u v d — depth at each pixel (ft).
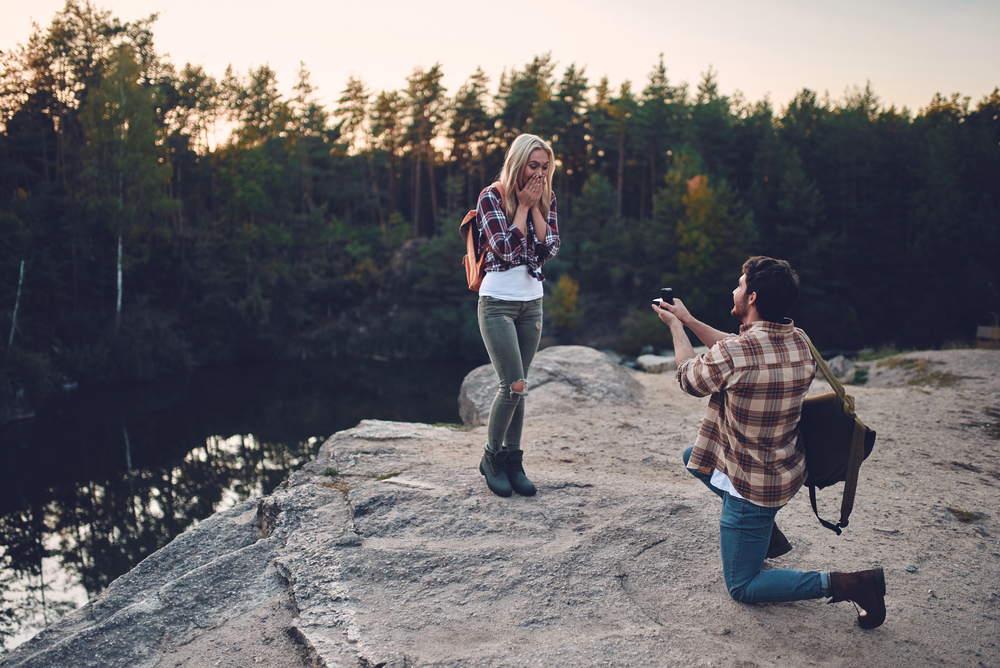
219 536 11.09
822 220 145.59
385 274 165.27
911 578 9.19
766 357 7.32
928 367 28.45
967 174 145.79
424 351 142.20
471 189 207.10
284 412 88.58
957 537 10.70
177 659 7.77
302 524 10.53
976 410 20.10
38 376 85.40
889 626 7.92
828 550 9.98
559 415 19.54
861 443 7.50
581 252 157.89
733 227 134.31
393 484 11.78
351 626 7.88
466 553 9.42
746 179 177.68
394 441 15.38
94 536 47.91
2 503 54.49
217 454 68.69
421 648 7.41
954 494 12.85
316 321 153.07
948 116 172.45
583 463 14.37
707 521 10.37
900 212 147.02
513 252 10.25
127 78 104.53
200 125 154.71
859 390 23.38
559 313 136.05
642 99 180.45
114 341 105.09
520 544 9.73
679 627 7.77
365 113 201.57
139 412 86.17
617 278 149.38
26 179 113.80
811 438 7.91
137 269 120.06
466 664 7.04
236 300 133.39
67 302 104.37
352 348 146.10
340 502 11.36
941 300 126.72
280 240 143.54
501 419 11.10
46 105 119.03
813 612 8.21
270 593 9.01
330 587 8.73
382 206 214.69
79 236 104.78
